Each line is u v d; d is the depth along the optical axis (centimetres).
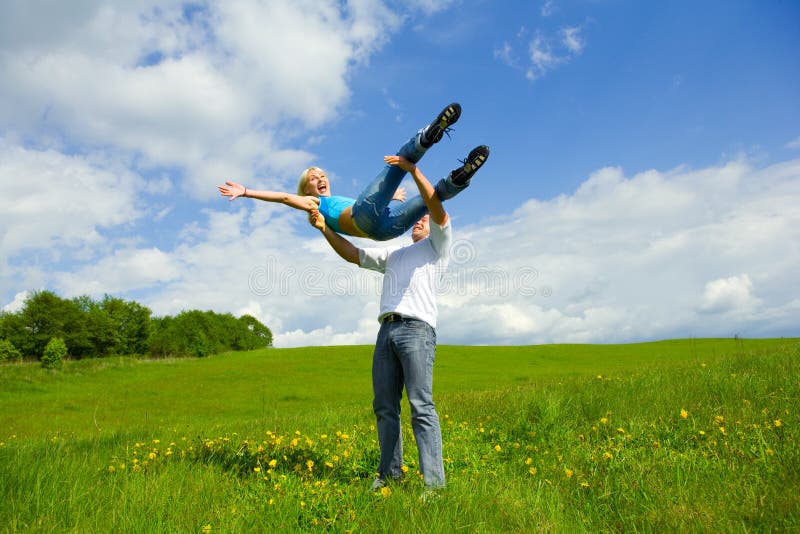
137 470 431
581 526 292
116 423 1564
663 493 319
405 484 376
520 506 319
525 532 286
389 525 289
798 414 511
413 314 388
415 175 377
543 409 595
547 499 337
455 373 3156
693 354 3059
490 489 352
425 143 364
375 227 410
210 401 2300
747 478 337
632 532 279
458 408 891
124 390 2791
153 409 2055
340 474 428
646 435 494
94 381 3300
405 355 386
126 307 8000
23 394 2695
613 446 459
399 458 406
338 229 440
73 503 333
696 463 378
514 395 945
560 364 3678
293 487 362
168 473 413
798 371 792
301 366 3725
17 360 6241
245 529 293
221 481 397
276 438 563
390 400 405
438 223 401
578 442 511
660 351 4094
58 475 387
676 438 472
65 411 2041
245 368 3675
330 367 3662
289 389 2659
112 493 356
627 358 3725
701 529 269
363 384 2856
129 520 301
